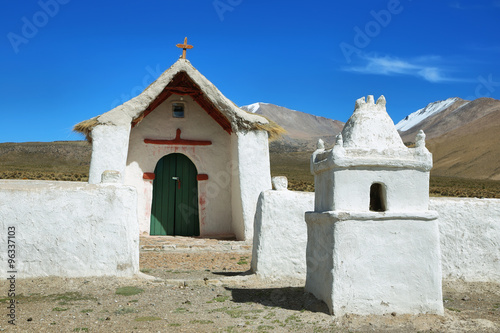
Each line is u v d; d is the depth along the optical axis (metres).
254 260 8.96
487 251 9.02
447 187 66.62
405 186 6.31
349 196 6.18
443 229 8.96
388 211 6.17
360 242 6.07
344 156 6.12
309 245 6.98
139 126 15.31
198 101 15.48
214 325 5.81
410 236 6.20
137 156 15.24
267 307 6.64
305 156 114.12
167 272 9.54
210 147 15.76
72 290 7.43
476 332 5.54
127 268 8.13
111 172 8.56
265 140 14.19
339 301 5.98
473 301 7.40
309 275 6.95
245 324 5.85
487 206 9.16
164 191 15.68
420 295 6.14
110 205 8.17
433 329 5.63
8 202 7.95
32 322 5.83
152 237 14.59
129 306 6.62
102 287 7.61
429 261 6.20
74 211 8.07
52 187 8.10
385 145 6.46
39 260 7.93
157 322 5.92
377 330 5.56
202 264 10.84
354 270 6.03
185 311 6.42
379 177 6.27
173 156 15.84
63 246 8.00
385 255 6.11
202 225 15.40
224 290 7.76
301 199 9.00
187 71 13.87
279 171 83.94
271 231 8.84
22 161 68.94
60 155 75.19
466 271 8.94
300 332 5.53
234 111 13.92
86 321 5.92
